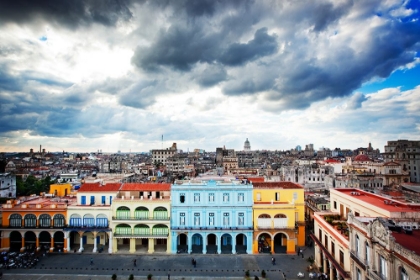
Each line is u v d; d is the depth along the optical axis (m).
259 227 66.38
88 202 70.19
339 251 45.03
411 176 143.50
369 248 33.41
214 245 71.88
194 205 67.56
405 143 149.25
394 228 34.28
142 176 133.88
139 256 65.06
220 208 67.44
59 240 69.69
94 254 66.12
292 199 70.75
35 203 72.25
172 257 64.44
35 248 68.62
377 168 135.62
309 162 189.62
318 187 120.88
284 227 66.25
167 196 70.88
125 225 68.00
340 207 59.59
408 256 26.06
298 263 60.53
